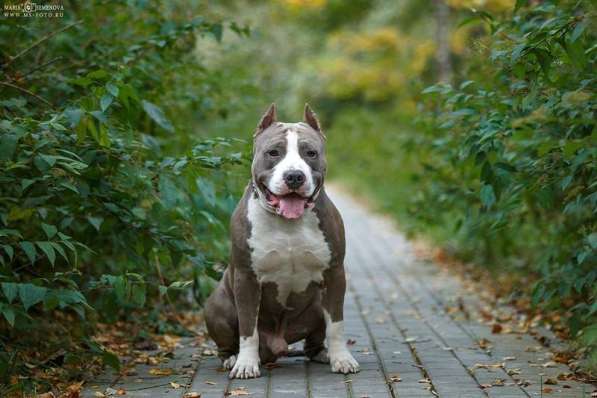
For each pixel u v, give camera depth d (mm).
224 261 8836
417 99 10852
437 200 11500
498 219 7078
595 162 5949
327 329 6293
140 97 7758
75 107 6414
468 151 7027
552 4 6680
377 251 15703
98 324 8031
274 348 6371
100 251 7359
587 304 6508
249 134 13078
